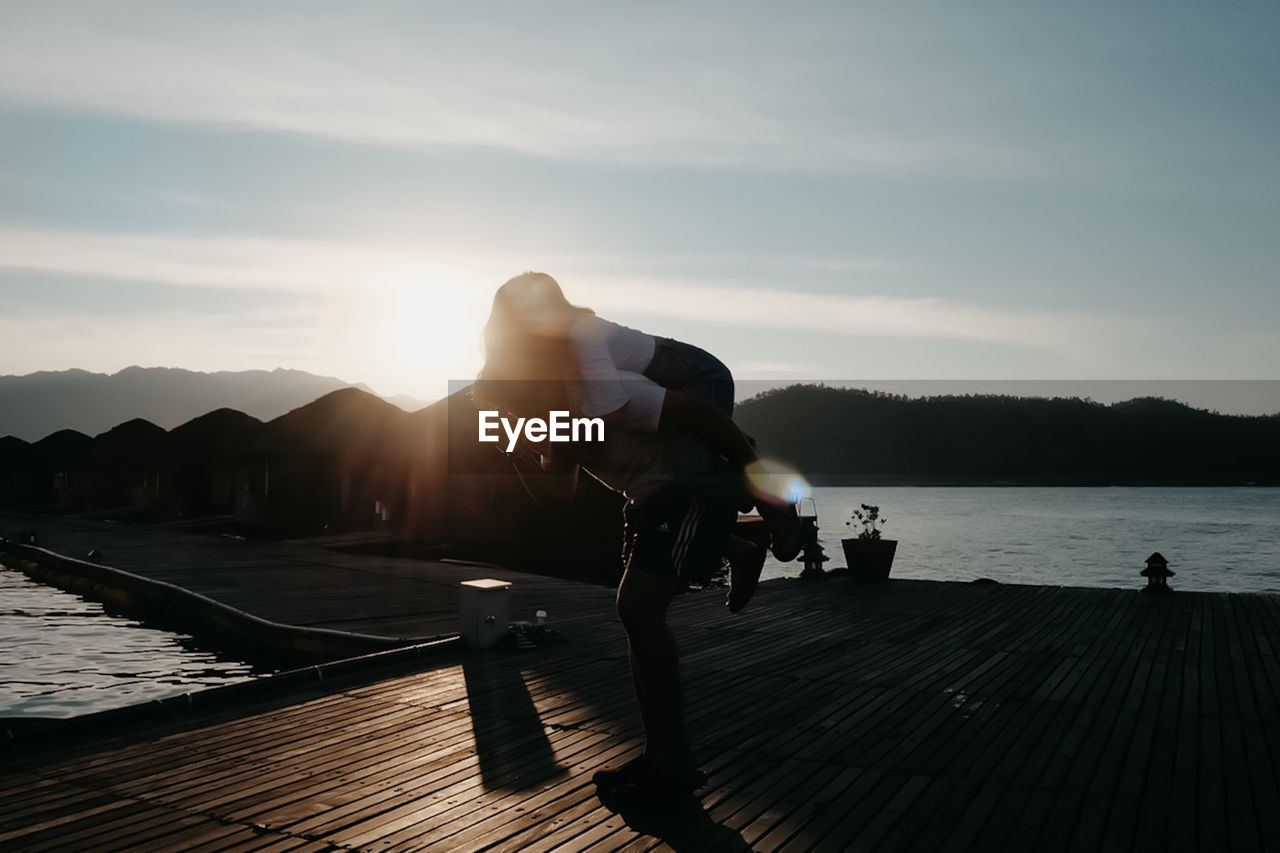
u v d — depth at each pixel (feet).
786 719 14.33
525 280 9.43
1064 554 116.78
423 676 18.04
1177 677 17.75
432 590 40.50
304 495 93.81
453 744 12.85
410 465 83.41
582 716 14.62
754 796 10.44
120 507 135.54
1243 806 10.16
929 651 20.83
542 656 20.36
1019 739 13.08
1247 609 27.99
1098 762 11.91
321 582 43.75
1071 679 17.57
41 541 73.00
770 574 69.36
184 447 103.91
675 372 9.41
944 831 9.33
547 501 11.00
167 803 10.22
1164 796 10.50
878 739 13.08
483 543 73.87
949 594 31.99
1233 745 12.76
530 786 10.87
